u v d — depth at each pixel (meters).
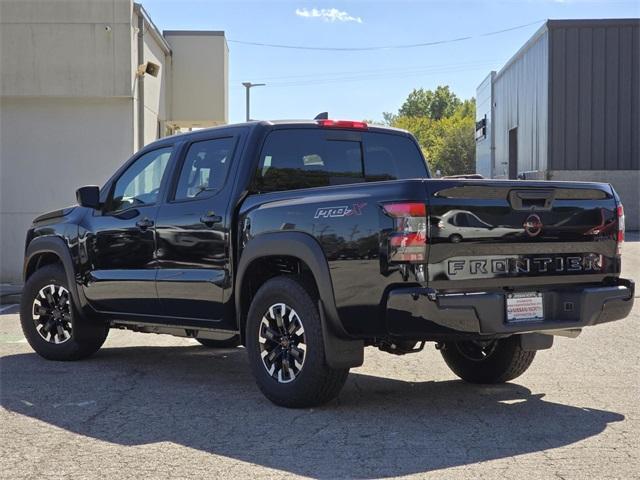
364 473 4.67
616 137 32.38
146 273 7.41
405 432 5.54
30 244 8.72
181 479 4.61
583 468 4.73
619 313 6.18
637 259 19.47
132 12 15.63
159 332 7.70
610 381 7.14
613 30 32.16
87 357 8.58
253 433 5.54
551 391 6.79
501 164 44.53
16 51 15.50
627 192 32.47
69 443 5.37
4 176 15.81
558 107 32.50
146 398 6.66
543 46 33.25
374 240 5.52
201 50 20.64
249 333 6.38
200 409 6.25
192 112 20.66
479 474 4.63
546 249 5.91
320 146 7.15
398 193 5.45
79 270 8.10
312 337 5.92
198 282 6.89
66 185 15.83
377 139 7.52
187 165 7.30
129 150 15.77
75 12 15.46
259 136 6.82
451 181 5.50
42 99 15.72
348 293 5.68
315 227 5.89
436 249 5.43
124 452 5.15
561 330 6.01
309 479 4.59
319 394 6.03
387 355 8.55
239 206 6.65
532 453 5.03
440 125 135.12
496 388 6.94
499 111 45.09
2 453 5.16
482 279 5.61
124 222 7.66
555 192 5.93
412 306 5.37
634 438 5.36
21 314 8.57
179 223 7.09
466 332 5.48
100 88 15.55
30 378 7.50
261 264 6.58
